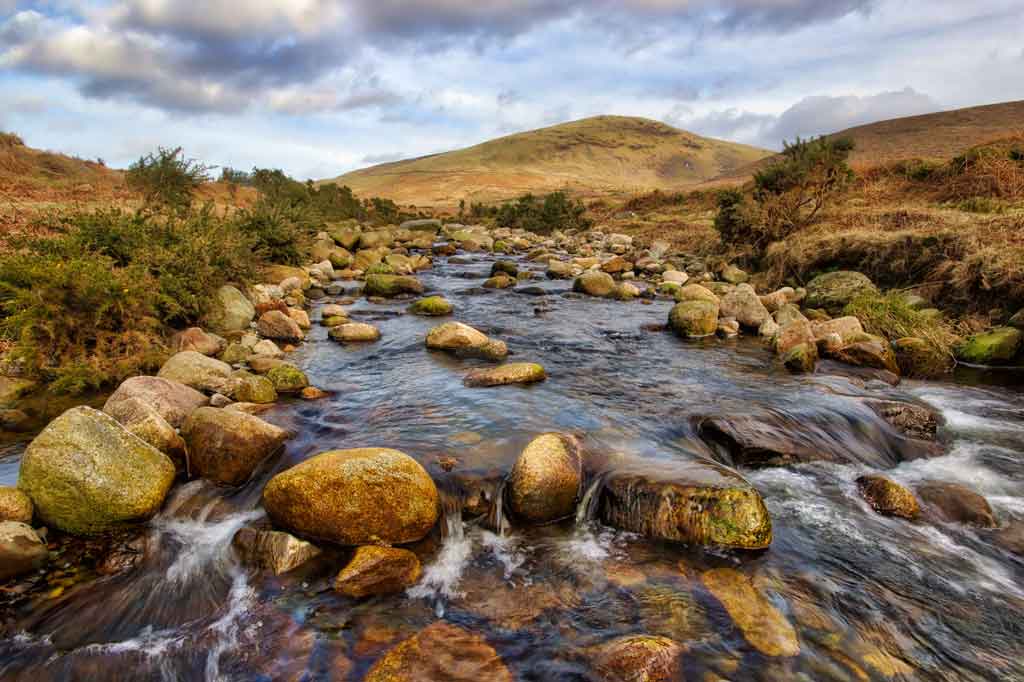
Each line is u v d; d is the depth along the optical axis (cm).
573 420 749
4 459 641
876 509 577
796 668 366
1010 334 1138
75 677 376
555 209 4584
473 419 746
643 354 1127
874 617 420
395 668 365
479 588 452
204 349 1015
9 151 2981
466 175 15788
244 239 1511
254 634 409
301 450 650
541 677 359
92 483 503
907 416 787
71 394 838
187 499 565
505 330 1309
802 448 690
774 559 486
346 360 1041
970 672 374
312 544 491
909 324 1246
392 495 498
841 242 1728
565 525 543
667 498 516
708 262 2297
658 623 406
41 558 470
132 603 441
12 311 911
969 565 491
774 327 1292
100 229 1188
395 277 1756
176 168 2223
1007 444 761
